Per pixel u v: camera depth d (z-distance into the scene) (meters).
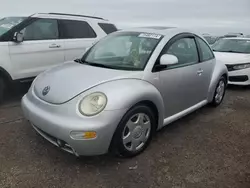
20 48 4.98
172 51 3.63
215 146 3.47
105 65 3.45
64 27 5.84
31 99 3.16
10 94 5.51
